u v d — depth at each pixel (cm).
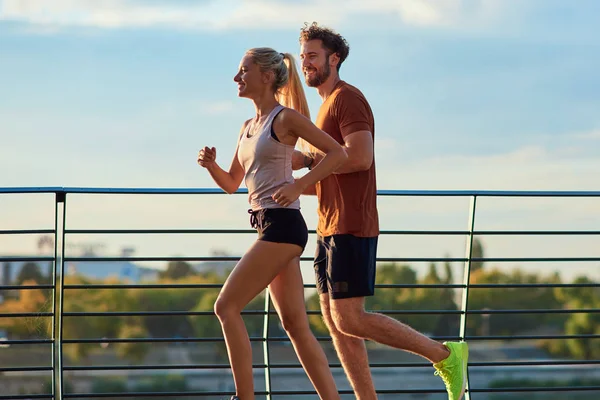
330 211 584
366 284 579
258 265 536
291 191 519
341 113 580
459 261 669
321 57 597
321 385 568
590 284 665
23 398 624
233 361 537
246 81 551
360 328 584
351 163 569
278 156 542
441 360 606
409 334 593
